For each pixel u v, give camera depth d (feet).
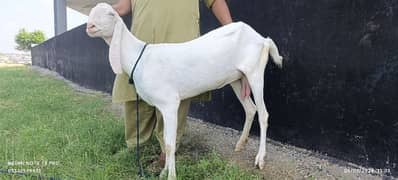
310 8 9.62
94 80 26.89
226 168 8.71
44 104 17.69
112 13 7.86
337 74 9.12
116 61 8.05
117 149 10.74
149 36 9.07
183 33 9.04
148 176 8.91
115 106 18.11
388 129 8.12
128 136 10.39
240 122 12.30
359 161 8.79
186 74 8.05
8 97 20.70
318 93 9.64
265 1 10.95
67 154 9.96
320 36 9.44
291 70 10.36
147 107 9.90
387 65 8.04
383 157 8.28
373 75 8.33
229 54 8.25
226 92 12.75
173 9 8.98
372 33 8.27
